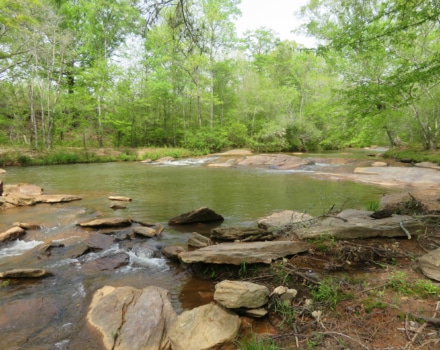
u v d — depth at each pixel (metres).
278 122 34.50
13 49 22.00
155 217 7.62
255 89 34.38
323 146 37.19
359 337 2.54
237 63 34.41
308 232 5.22
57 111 26.67
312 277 3.75
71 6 28.91
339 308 3.04
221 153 29.73
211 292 3.87
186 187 12.14
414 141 23.72
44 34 22.78
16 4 17.88
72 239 5.79
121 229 6.49
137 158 26.05
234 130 33.88
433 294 3.10
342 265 4.09
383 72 16.09
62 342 2.89
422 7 7.38
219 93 34.75
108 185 12.70
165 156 27.09
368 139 21.14
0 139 24.47
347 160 19.78
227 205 8.88
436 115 19.77
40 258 4.98
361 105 9.08
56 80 26.72
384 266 3.95
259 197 10.03
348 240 4.97
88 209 8.38
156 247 5.53
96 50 28.94
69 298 3.75
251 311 3.06
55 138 28.05
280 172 17.16
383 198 8.99
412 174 13.75
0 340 2.92
